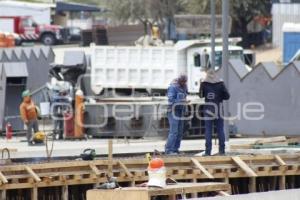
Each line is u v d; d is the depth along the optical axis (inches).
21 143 3516.2
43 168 2386.8
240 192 2628.0
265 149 2883.9
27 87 4037.9
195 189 2052.2
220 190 2095.2
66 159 2642.7
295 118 3666.3
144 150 3159.5
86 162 2436.0
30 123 3462.1
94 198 1994.3
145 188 2004.2
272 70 3722.9
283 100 3681.1
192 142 3444.9
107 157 2647.6
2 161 2518.5
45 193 2417.6
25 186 2346.2
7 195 2368.4
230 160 2598.4
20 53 4463.6
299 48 5743.1
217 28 5836.6
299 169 2664.9
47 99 3956.7
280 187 2650.1
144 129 3713.1
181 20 6043.3
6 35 5900.6
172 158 2527.1
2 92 3863.2
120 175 2436.0
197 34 6003.9
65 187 2402.8
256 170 2603.3
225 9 3405.5
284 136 3560.5
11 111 3934.5
